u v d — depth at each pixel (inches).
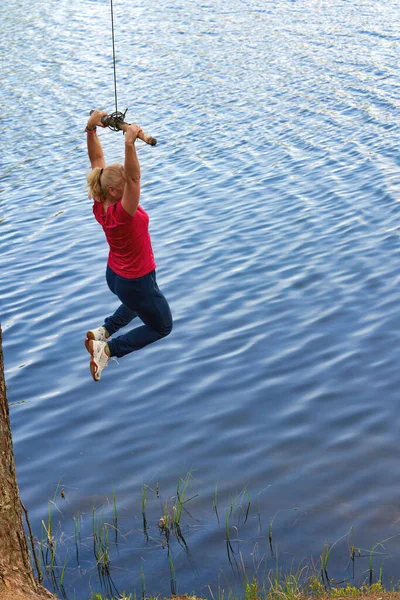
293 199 804.0
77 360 528.1
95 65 1635.1
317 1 2085.4
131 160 225.0
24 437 442.0
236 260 662.5
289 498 365.4
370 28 1695.4
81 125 1235.2
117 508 372.2
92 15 2228.1
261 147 1018.7
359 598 277.0
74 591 320.8
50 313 604.4
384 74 1318.9
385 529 337.1
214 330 544.7
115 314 261.9
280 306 568.1
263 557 328.8
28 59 1748.3
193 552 335.9
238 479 384.5
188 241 720.3
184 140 1089.4
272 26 1823.3
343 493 364.2
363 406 433.1
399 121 1054.4
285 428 422.0
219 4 2180.1
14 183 995.9
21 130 1237.7
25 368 522.9
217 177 916.6
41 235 795.4
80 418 456.1
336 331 521.7
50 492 389.7
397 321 524.1
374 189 800.9
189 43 1748.3
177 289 617.3
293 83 1330.0
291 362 489.4
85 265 699.4
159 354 520.7
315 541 335.0
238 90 1327.5
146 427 439.5
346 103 1175.6
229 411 444.8
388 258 627.5
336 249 660.1
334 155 944.3
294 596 288.8
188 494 376.5
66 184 970.1
